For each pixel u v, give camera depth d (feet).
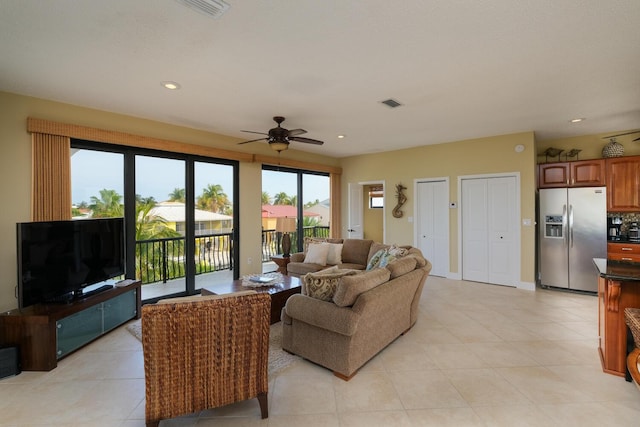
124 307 11.23
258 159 17.69
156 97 10.80
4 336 8.16
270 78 9.23
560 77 9.18
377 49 7.54
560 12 6.09
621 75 9.04
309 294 8.31
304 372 7.96
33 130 10.35
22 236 8.33
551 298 14.32
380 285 8.36
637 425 5.94
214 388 5.77
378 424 6.03
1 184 9.92
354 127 14.88
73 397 6.96
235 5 5.85
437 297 14.52
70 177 11.25
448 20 6.36
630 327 6.82
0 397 6.97
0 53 7.68
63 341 8.71
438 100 11.13
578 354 8.80
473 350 9.11
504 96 10.75
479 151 17.30
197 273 15.53
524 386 7.27
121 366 8.35
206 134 15.56
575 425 5.96
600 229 14.44
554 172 16.39
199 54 7.80
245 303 5.86
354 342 7.63
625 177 14.74
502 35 6.93
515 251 16.33
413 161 19.89
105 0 5.69
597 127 14.99
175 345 5.44
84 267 9.91
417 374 7.83
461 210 18.02
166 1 5.74
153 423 5.46
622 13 6.11
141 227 13.62
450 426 5.96
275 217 19.71
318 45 7.36
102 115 12.16
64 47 7.43
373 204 25.71
